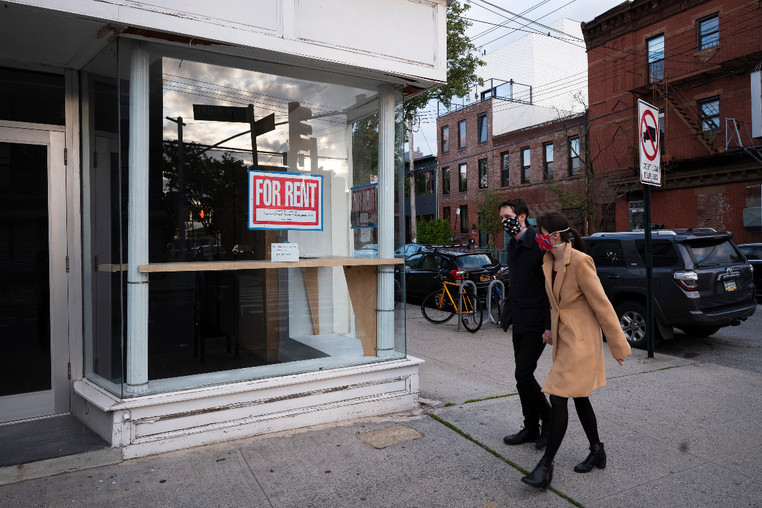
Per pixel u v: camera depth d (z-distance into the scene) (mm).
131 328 3795
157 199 4137
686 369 6582
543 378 6117
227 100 4512
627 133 22391
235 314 4469
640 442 4145
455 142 34688
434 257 12195
